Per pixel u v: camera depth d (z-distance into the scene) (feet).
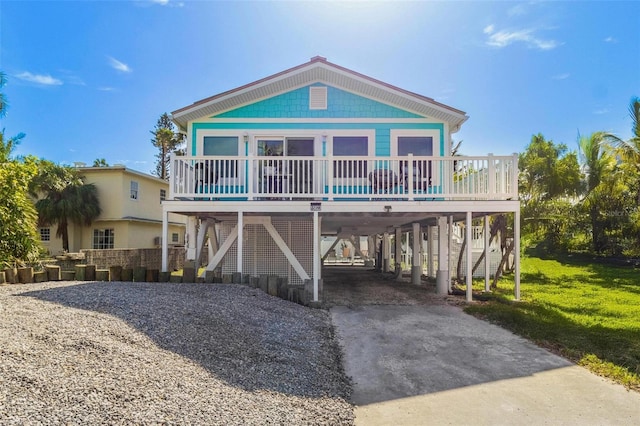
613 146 59.11
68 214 58.13
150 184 69.92
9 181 28.89
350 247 91.30
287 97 35.81
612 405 11.87
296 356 15.31
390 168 33.99
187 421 8.91
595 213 67.62
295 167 34.27
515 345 18.13
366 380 13.88
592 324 21.67
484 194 29.32
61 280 26.18
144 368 11.09
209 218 36.40
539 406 11.78
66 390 9.07
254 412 10.04
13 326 12.64
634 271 52.37
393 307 27.40
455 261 49.65
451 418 10.96
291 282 38.06
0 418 7.66
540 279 44.73
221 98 34.60
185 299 20.16
